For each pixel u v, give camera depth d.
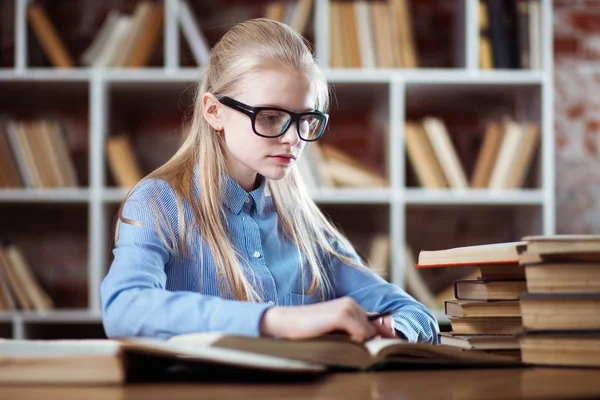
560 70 3.11
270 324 0.87
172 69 2.75
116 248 1.22
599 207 3.09
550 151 2.72
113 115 2.94
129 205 1.28
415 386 0.67
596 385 0.66
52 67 2.90
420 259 1.03
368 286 1.44
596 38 3.12
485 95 3.01
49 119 3.10
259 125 1.21
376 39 2.78
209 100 1.32
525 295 0.82
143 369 0.75
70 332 2.96
